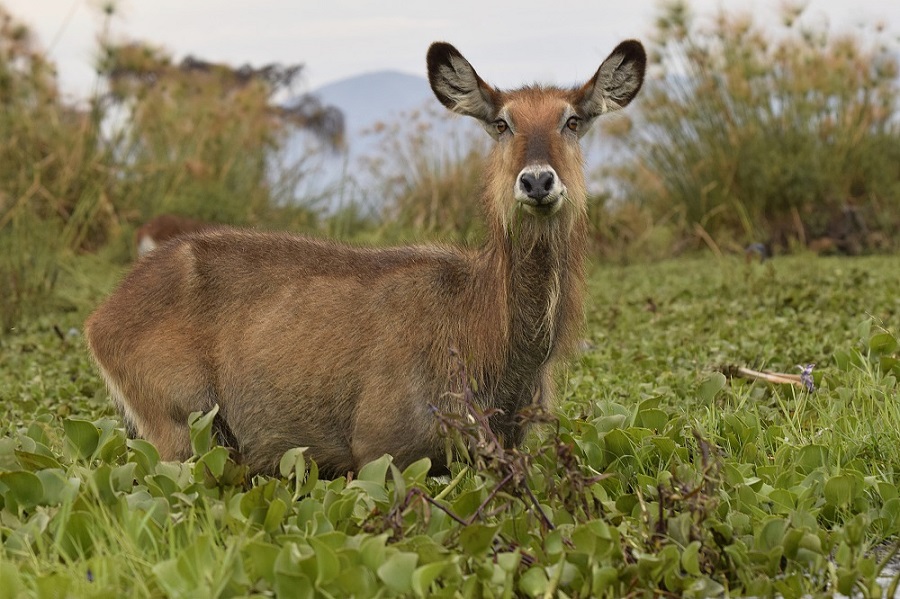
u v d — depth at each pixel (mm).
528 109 8352
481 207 8695
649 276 21766
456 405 7785
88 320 8984
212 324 8539
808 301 15344
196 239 8898
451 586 5746
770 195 26781
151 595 5520
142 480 7488
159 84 27891
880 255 25047
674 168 28125
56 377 12617
